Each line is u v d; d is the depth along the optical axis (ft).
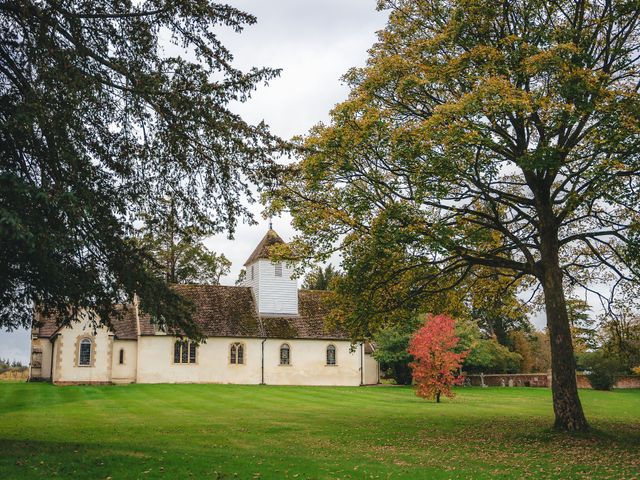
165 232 52.60
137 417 81.51
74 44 43.68
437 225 58.18
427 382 110.63
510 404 109.91
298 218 66.23
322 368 169.99
